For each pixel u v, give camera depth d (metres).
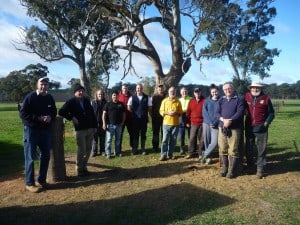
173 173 9.34
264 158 8.88
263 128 8.81
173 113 10.66
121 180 8.83
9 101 83.69
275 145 13.21
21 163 11.11
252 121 8.91
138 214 6.73
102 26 23.06
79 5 25.31
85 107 9.12
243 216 6.55
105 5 19.64
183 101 12.00
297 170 9.41
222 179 8.70
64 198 7.64
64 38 36.00
